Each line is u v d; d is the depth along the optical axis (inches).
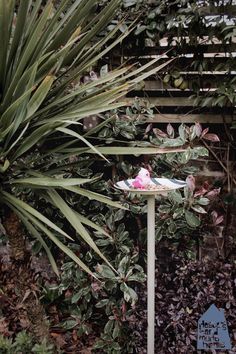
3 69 69.9
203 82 89.2
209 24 84.7
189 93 91.9
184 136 87.0
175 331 81.9
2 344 74.5
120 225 88.6
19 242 76.5
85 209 92.6
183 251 88.8
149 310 72.0
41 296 90.4
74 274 89.6
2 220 75.1
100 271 85.1
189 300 82.7
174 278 85.2
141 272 86.2
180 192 89.4
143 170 70.6
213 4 83.9
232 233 91.5
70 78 75.7
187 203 84.5
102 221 89.4
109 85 76.7
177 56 89.4
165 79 90.8
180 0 85.0
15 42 70.7
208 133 92.4
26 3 68.4
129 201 88.3
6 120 65.7
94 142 93.1
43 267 96.7
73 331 90.0
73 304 90.2
